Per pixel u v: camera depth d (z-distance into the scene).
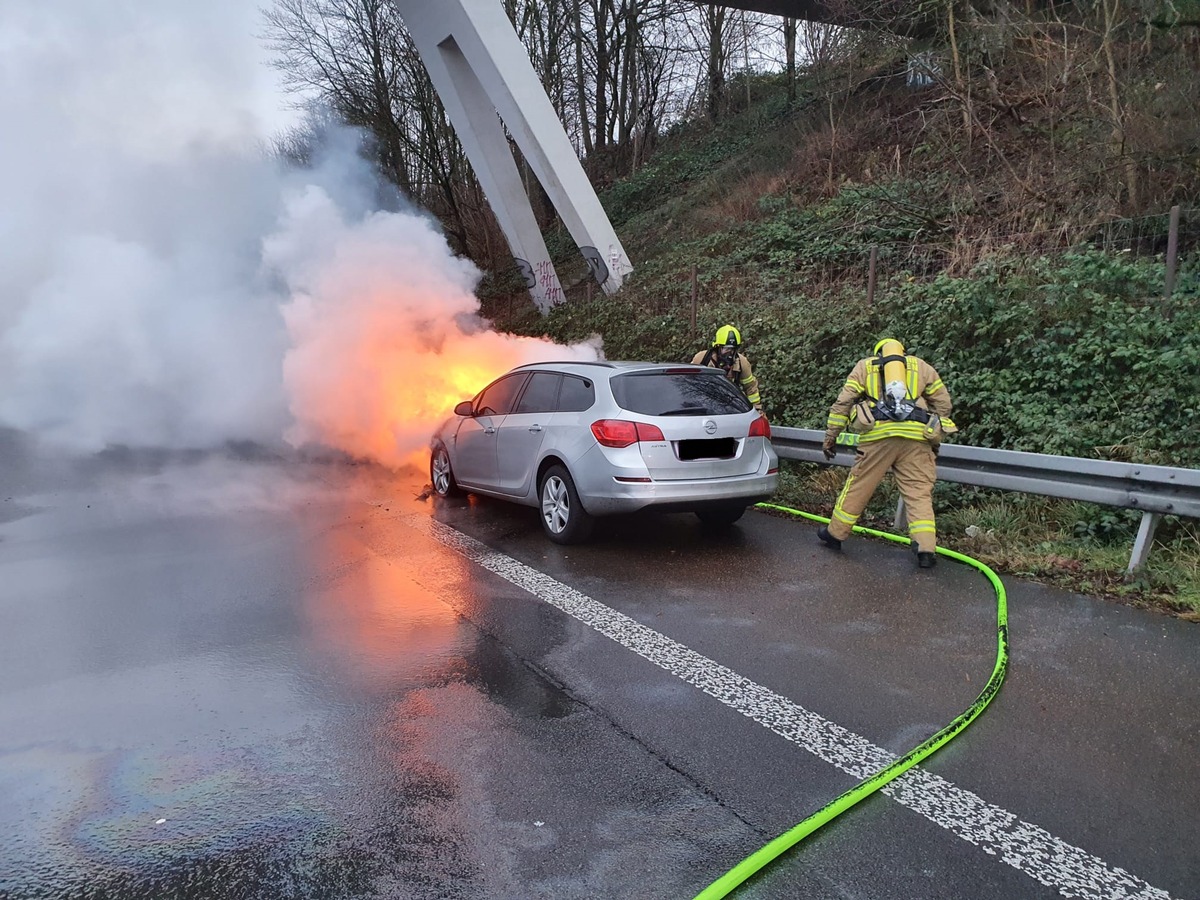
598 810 3.03
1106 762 3.28
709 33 26.38
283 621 5.00
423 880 2.66
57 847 2.85
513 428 7.21
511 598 5.39
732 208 17.64
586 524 6.50
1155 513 5.24
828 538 6.41
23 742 3.57
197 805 3.09
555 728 3.64
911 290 9.56
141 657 4.46
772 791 3.14
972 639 4.55
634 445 6.13
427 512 7.96
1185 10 10.47
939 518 6.79
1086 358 7.52
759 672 4.19
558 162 16.70
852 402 6.19
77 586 5.68
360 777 3.27
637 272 16.77
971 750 3.39
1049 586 5.41
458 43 17.09
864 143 16.66
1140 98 10.48
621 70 28.78
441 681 4.14
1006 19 11.87
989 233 10.93
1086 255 8.40
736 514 7.04
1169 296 7.75
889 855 2.75
